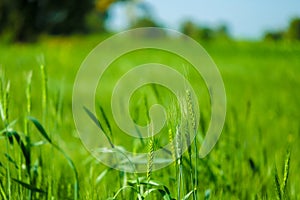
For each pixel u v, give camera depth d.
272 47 17.36
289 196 2.35
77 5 45.34
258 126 3.20
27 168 2.26
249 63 15.12
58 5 44.50
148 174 1.73
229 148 2.81
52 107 2.43
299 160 3.15
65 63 11.59
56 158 2.73
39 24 44.94
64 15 45.91
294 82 7.87
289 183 2.66
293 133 3.84
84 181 2.50
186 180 2.19
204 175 2.63
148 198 2.01
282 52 15.19
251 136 3.63
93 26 50.12
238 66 13.83
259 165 2.84
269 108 5.50
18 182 2.08
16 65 8.66
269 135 3.93
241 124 3.60
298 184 2.63
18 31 43.06
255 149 3.21
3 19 42.97
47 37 38.94
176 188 1.99
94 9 47.09
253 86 8.13
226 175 2.70
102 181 2.61
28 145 2.25
